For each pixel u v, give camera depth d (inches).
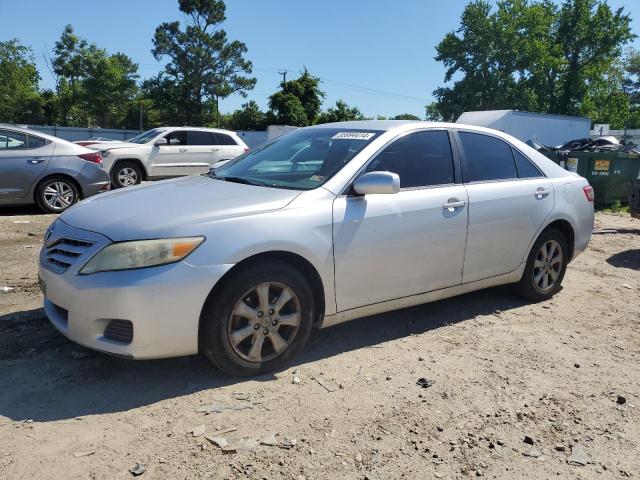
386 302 159.6
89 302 123.0
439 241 166.9
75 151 387.2
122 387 130.7
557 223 208.7
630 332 183.9
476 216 176.1
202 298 125.6
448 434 118.3
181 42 2511.1
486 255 182.1
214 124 2628.0
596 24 2050.9
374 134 167.2
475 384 140.8
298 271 140.4
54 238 137.6
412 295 165.3
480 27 2032.5
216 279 126.3
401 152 166.4
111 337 125.1
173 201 141.0
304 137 183.5
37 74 2952.8
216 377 136.9
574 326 186.4
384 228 153.6
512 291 212.7
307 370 143.6
